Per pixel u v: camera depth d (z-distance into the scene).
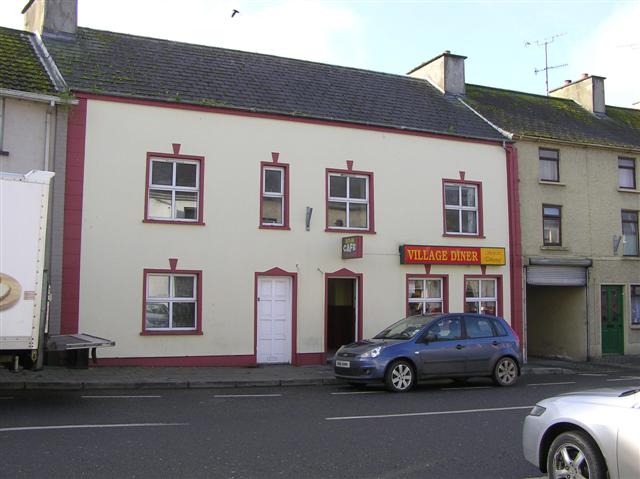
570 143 21.39
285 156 16.66
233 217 15.90
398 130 18.23
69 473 6.07
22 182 8.88
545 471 5.83
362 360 12.52
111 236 14.61
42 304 9.21
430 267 18.23
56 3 16.81
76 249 14.23
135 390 11.91
